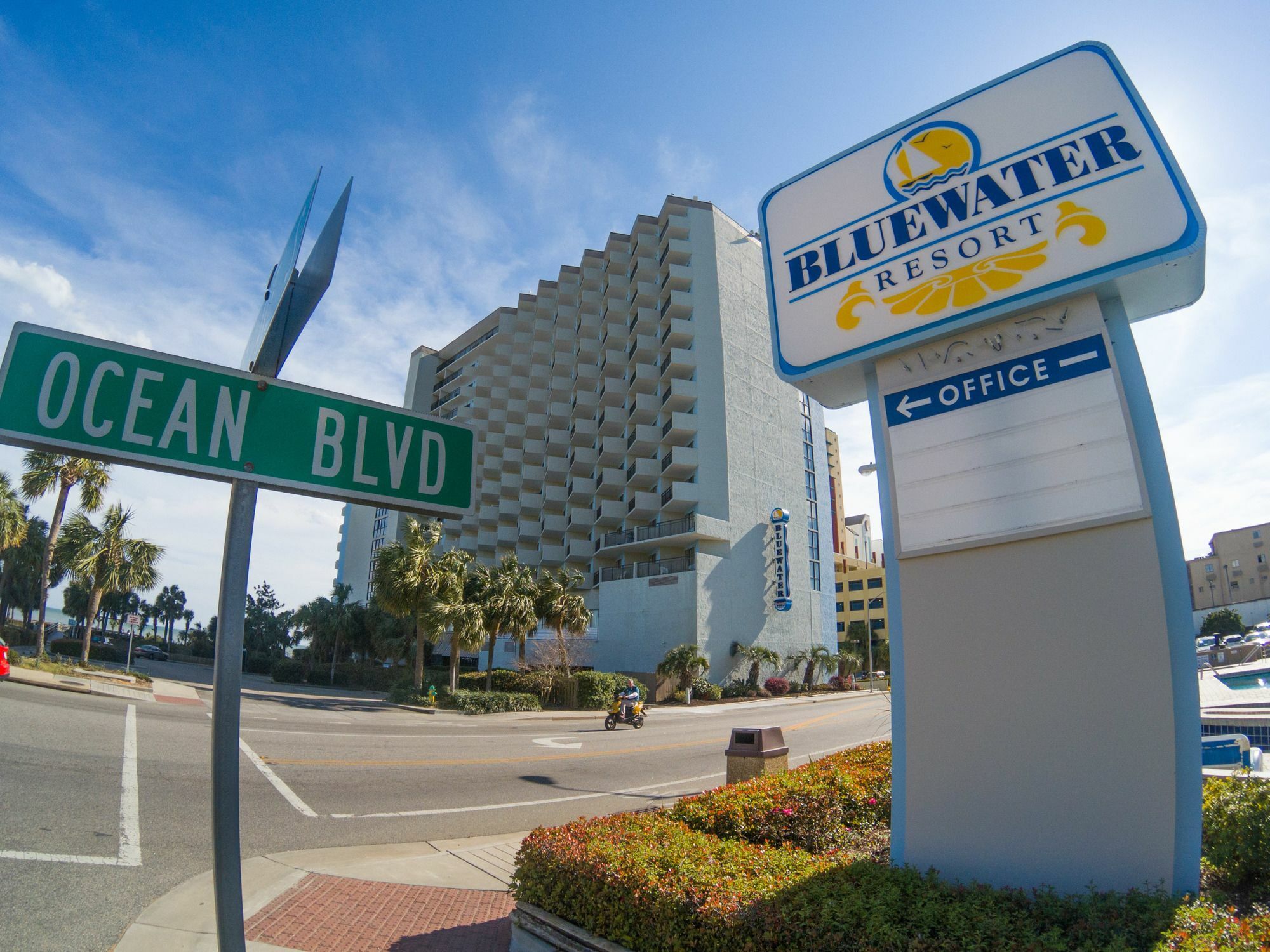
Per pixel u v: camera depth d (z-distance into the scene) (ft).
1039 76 16.47
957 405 16.12
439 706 92.99
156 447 6.39
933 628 15.40
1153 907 11.32
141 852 21.88
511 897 20.49
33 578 157.99
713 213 184.75
